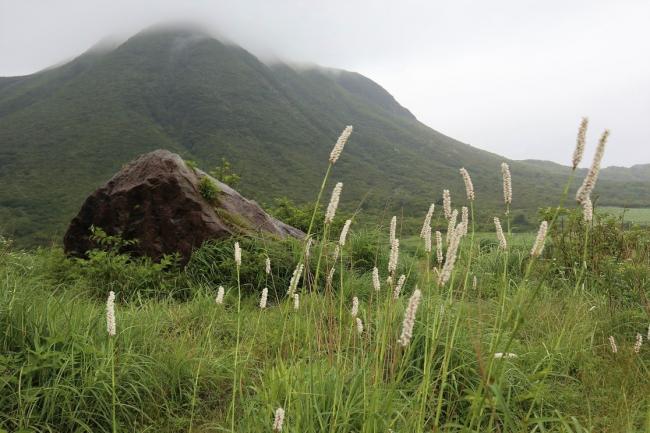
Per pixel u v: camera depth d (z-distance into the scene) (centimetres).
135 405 364
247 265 725
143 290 670
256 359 420
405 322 176
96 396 344
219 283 714
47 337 378
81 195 6400
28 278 505
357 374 318
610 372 401
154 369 396
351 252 784
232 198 927
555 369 421
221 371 416
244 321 528
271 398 280
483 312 477
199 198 842
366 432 233
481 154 15350
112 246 829
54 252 834
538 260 610
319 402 302
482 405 196
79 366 370
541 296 589
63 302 447
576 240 711
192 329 511
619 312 532
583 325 473
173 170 840
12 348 372
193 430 350
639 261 672
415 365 387
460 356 382
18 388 333
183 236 802
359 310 457
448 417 307
